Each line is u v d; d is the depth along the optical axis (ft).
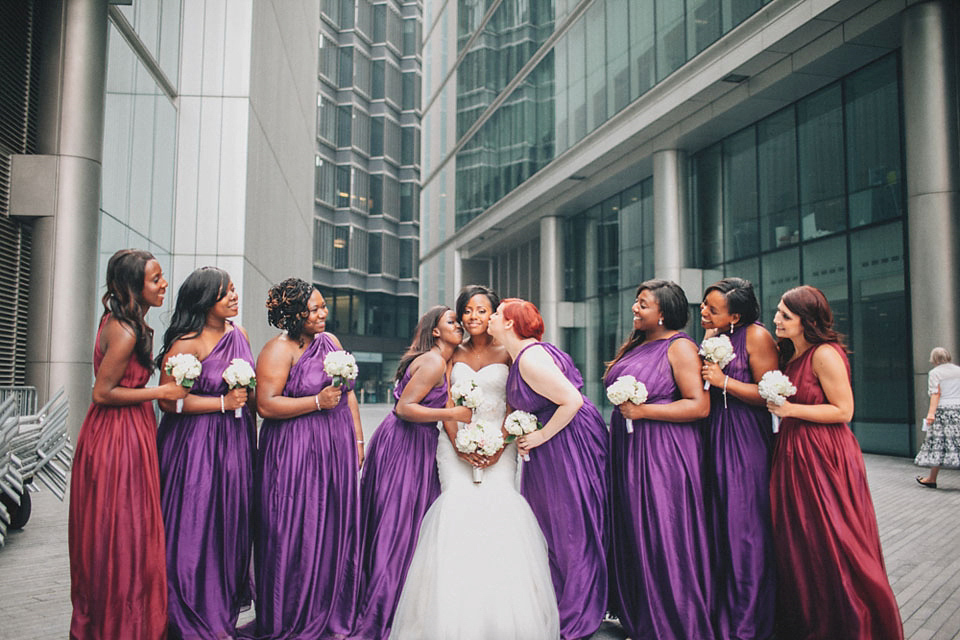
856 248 43.78
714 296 13.00
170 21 47.32
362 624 12.36
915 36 37.60
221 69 48.24
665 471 12.57
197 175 47.47
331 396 12.22
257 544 12.51
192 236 47.01
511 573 11.01
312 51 95.40
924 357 37.47
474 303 13.04
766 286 51.31
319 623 12.23
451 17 113.29
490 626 10.62
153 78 44.06
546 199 79.00
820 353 11.64
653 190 61.82
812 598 11.43
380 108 174.09
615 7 62.80
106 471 10.64
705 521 12.66
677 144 57.21
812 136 47.37
